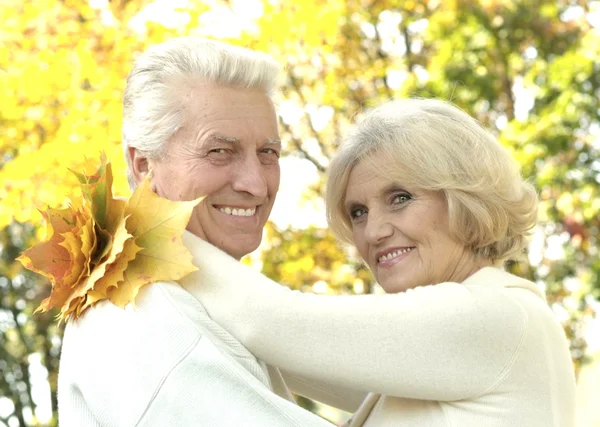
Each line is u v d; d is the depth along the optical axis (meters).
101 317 2.39
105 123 6.63
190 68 2.52
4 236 11.00
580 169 8.46
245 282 2.36
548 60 9.48
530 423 2.34
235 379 2.22
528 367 2.38
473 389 2.33
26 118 6.74
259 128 2.55
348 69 8.49
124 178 6.40
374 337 2.29
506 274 2.59
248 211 2.57
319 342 2.29
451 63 8.80
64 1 7.01
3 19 6.92
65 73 6.70
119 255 2.35
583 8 9.90
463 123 2.65
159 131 2.51
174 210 2.35
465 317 2.33
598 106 8.28
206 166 2.49
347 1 8.35
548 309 2.54
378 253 2.67
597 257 8.96
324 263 8.43
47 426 12.67
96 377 2.35
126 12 7.10
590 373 8.58
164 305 2.31
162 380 2.24
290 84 8.37
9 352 12.69
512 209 2.63
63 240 2.44
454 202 2.57
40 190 6.52
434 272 2.61
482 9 9.13
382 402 2.54
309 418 2.22
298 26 7.29
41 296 12.09
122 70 6.81
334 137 8.66
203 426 2.20
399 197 2.63
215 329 2.30
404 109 2.68
